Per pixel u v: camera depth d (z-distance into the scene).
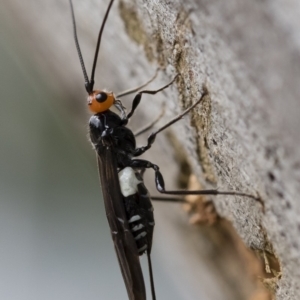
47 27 0.14
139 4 0.13
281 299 0.12
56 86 0.15
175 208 0.14
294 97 0.11
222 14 0.11
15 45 0.15
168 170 0.14
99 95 0.14
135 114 0.14
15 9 0.15
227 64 0.12
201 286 0.14
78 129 0.15
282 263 0.12
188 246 0.14
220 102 0.12
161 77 0.13
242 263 0.14
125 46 0.13
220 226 0.14
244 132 0.12
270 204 0.12
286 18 0.10
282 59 0.11
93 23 0.14
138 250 0.13
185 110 0.13
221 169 0.13
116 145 0.13
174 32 0.12
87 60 0.14
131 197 0.13
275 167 0.12
